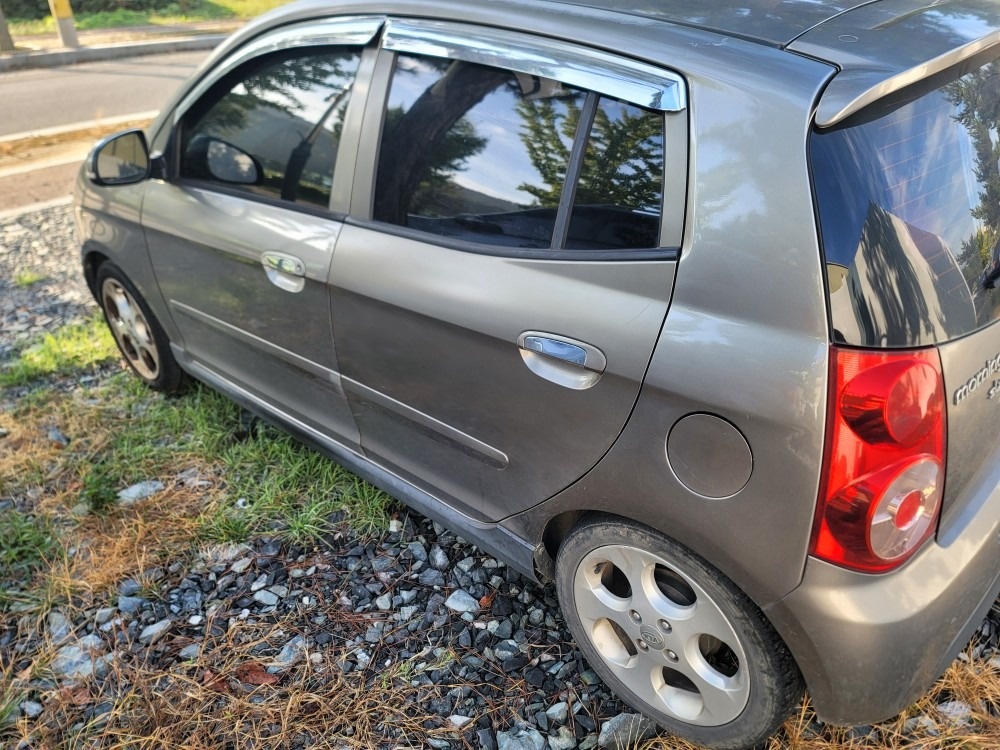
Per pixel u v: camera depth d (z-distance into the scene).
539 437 1.85
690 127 1.54
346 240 2.18
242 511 2.80
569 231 1.74
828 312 1.37
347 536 2.67
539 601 2.37
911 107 1.49
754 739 1.77
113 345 4.04
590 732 2.00
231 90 2.62
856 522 1.42
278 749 1.99
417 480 2.38
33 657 2.31
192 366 3.21
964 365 1.46
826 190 1.38
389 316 2.08
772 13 1.64
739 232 1.46
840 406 1.37
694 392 1.50
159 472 3.05
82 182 3.35
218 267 2.66
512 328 1.78
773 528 1.49
